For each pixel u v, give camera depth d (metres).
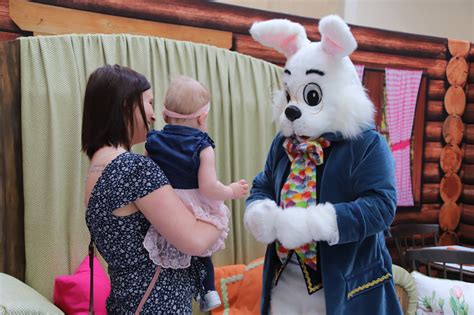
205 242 1.19
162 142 1.30
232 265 2.54
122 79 1.19
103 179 1.13
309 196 1.51
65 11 2.33
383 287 1.52
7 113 2.16
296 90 1.55
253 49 2.92
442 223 3.76
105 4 2.42
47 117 2.19
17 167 2.19
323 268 1.45
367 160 1.46
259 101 2.76
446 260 2.31
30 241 2.18
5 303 1.55
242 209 2.69
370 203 1.40
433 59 3.58
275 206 1.48
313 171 1.53
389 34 3.38
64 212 2.23
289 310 1.59
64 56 2.23
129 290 1.14
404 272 2.31
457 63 3.68
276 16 2.98
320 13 3.68
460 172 3.80
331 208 1.38
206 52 2.61
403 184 3.55
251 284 2.40
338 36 1.44
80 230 2.25
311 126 1.49
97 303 1.92
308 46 1.60
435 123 3.66
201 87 1.37
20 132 2.19
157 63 2.46
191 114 1.33
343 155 1.49
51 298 2.19
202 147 1.28
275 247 1.64
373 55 3.34
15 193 2.19
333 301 1.41
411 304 2.26
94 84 1.19
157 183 1.13
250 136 2.77
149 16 2.55
